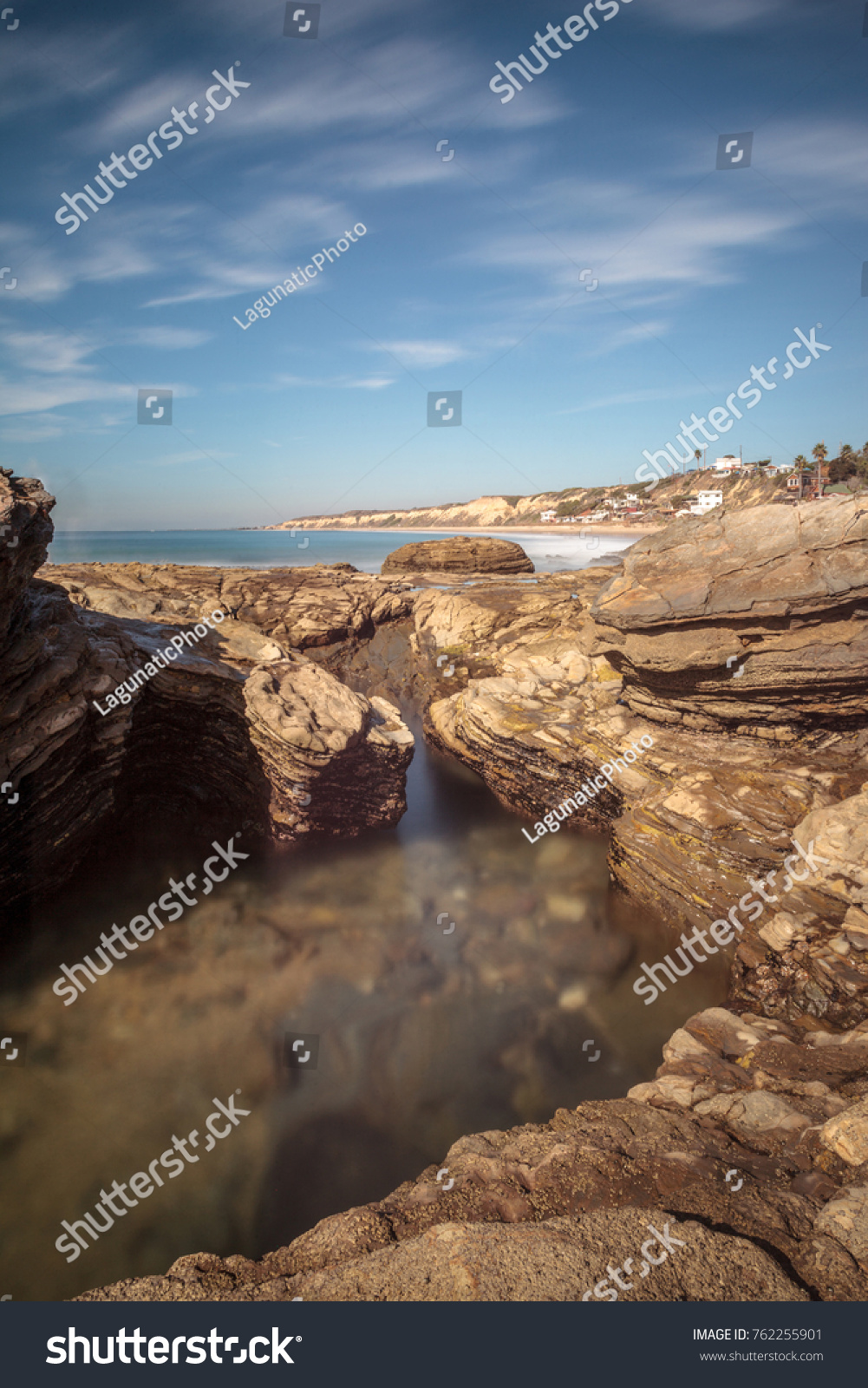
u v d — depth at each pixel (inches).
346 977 403.5
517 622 925.8
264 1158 290.4
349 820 557.0
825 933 367.6
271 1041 354.9
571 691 678.5
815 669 461.7
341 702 542.0
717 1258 189.5
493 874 518.3
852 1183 218.2
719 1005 372.5
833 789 446.9
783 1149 243.9
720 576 490.9
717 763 501.0
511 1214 220.8
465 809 636.7
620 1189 225.9
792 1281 181.5
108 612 621.0
